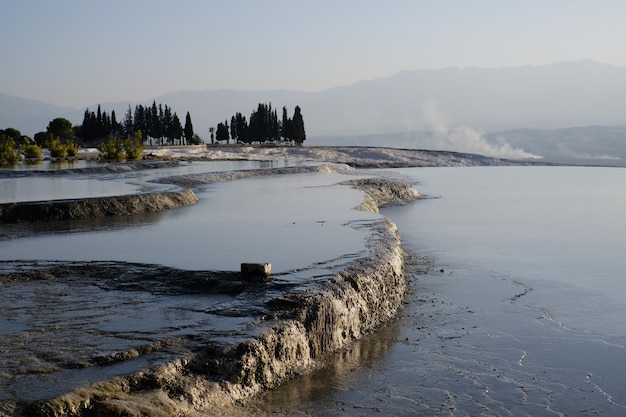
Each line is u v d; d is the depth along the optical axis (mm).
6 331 9844
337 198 28125
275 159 79062
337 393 10047
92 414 7504
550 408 9922
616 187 49281
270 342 10016
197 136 122438
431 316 14484
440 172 71562
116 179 36594
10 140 58406
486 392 10422
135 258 14484
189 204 26016
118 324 10281
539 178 60469
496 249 22844
